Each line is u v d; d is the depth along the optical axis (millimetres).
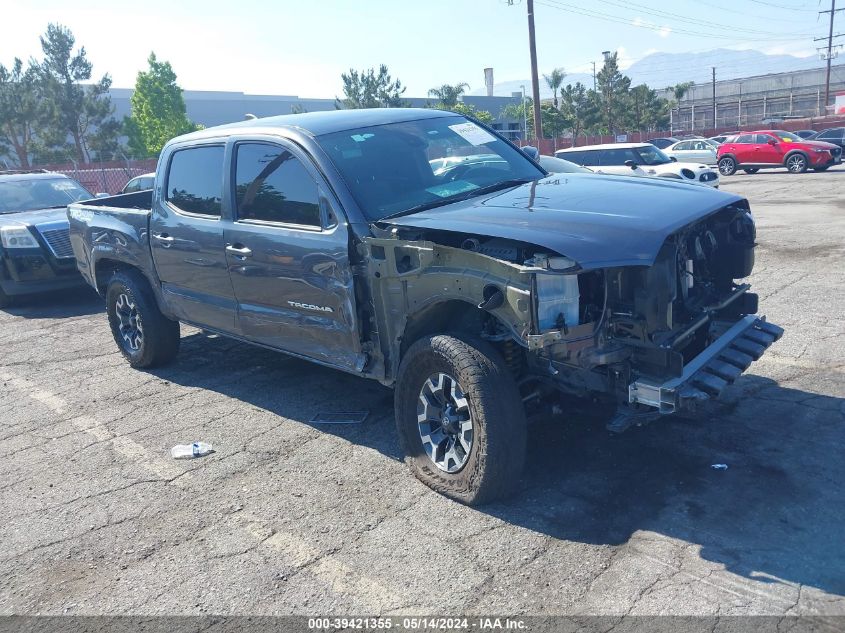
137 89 47406
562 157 18438
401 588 3432
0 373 7391
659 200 4246
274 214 5059
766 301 7836
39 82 40625
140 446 5309
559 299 3592
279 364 6984
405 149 5098
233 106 73375
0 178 11609
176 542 3994
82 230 7285
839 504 3807
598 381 3797
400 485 4418
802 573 3279
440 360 4020
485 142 5617
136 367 7141
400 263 4203
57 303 10812
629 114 59438
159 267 6262
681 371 3719
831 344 6266
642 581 3311
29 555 3979
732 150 29500
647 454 4488
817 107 75688
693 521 3750
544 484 4234
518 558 3570
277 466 4812
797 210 15711
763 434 4645
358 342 4578
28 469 5062
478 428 3869
